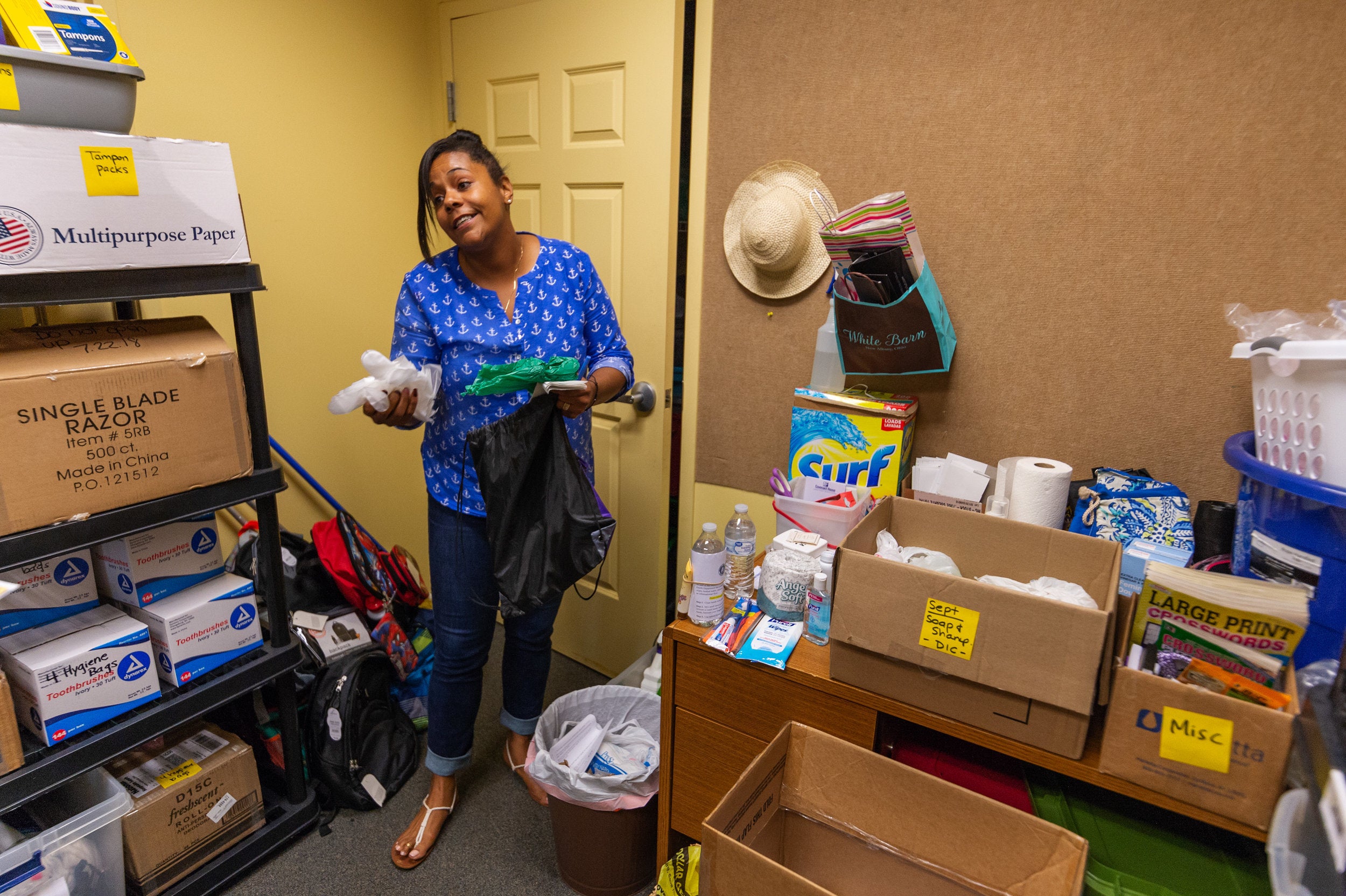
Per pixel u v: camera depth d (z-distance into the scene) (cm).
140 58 168
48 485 115
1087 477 150
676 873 126
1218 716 87
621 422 213
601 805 144
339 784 176
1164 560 114
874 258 140
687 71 184
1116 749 96
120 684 133
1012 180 145
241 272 135
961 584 100
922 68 149
